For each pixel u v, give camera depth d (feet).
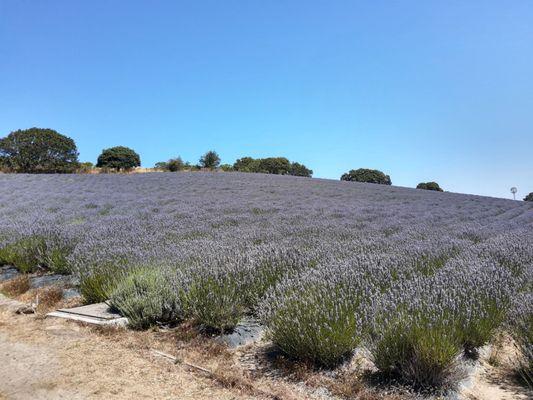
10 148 133.39
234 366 12.19
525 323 12.46
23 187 81.05
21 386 10.52
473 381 11.02
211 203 58.34
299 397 10.34
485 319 12.76
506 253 22.18
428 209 61.05
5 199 61.93
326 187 94.17
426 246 24.91
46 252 25.00
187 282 16.26
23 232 29.37
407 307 12.19
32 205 54.39
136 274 18.54
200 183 91.40
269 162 176.65
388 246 25.86
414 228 37.35
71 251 25.17
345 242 27.89
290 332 12.20
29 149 133.08
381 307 12.56
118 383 10.84
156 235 30.07
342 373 11.47
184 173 123.85
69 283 22.03
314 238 30.04
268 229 34.65
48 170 140.46
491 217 55.83
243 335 14.52
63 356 12.48
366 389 10.53
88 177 106.32
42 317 16.43
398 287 15.65
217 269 17.26
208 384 11.00
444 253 23.26
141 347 13.37
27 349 12.98
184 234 31.83
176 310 15.74
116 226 33.24
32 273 24.90
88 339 13.98
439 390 10.29
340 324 12.14
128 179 100.78
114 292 17.13
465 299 13.58
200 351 13.17
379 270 17.24
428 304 12.24
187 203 57.82
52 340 13.83
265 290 16.88
